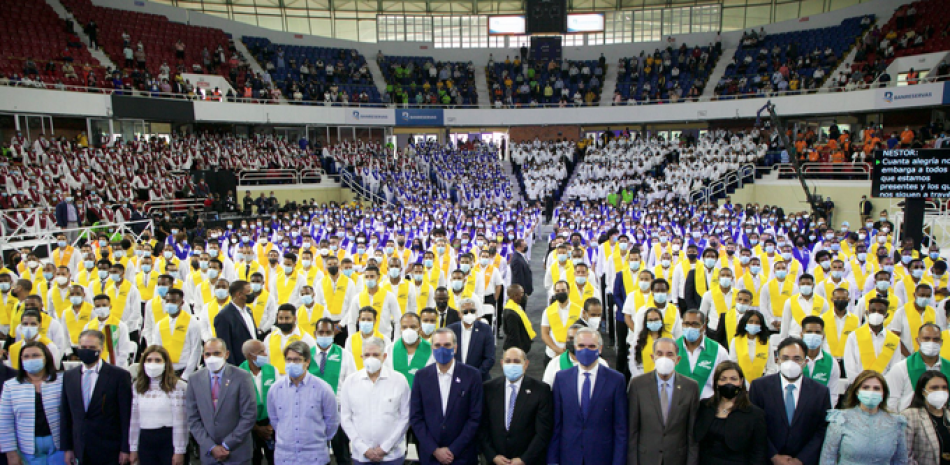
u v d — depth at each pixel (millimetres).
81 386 5195
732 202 26484
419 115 34156
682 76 35031
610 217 19312
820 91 28281
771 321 8773
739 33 36125
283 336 6477
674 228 16641
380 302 7871
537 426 4949
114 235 15922
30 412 5211
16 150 20797
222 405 5145
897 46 27625
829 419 4555
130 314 9000
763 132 30734
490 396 5121
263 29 36062
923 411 4613
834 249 12078
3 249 14969
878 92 25312
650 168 30031
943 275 8969
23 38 24562
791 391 4902
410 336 5898
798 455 4805
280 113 30266
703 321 5863
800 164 25078
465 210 22453
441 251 11883
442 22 39562
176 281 9422
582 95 35969
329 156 30125
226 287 7656
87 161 21859
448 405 5109
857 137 28297
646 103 33594
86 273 10273
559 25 36812
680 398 4766
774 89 30172
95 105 23922
